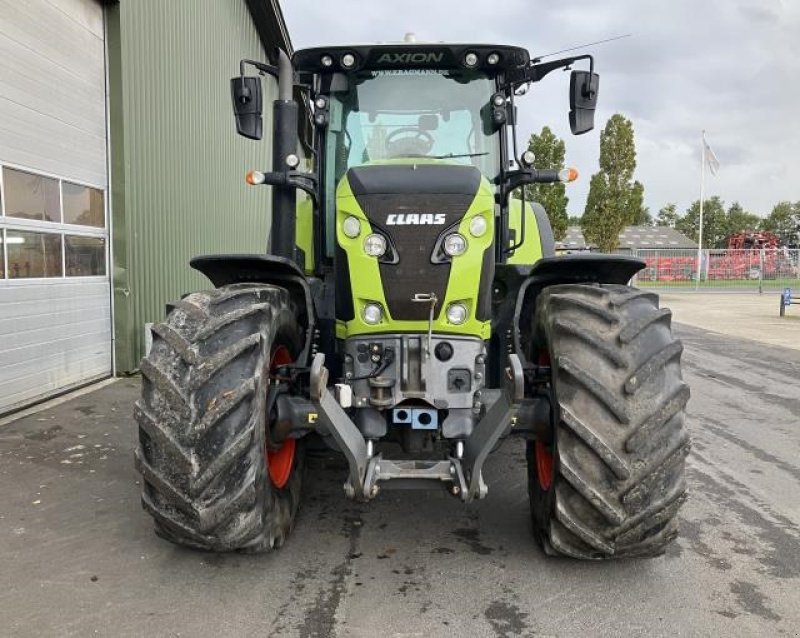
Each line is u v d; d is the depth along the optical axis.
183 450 2.68
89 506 3.80
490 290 3.22
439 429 3.16
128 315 7.29
